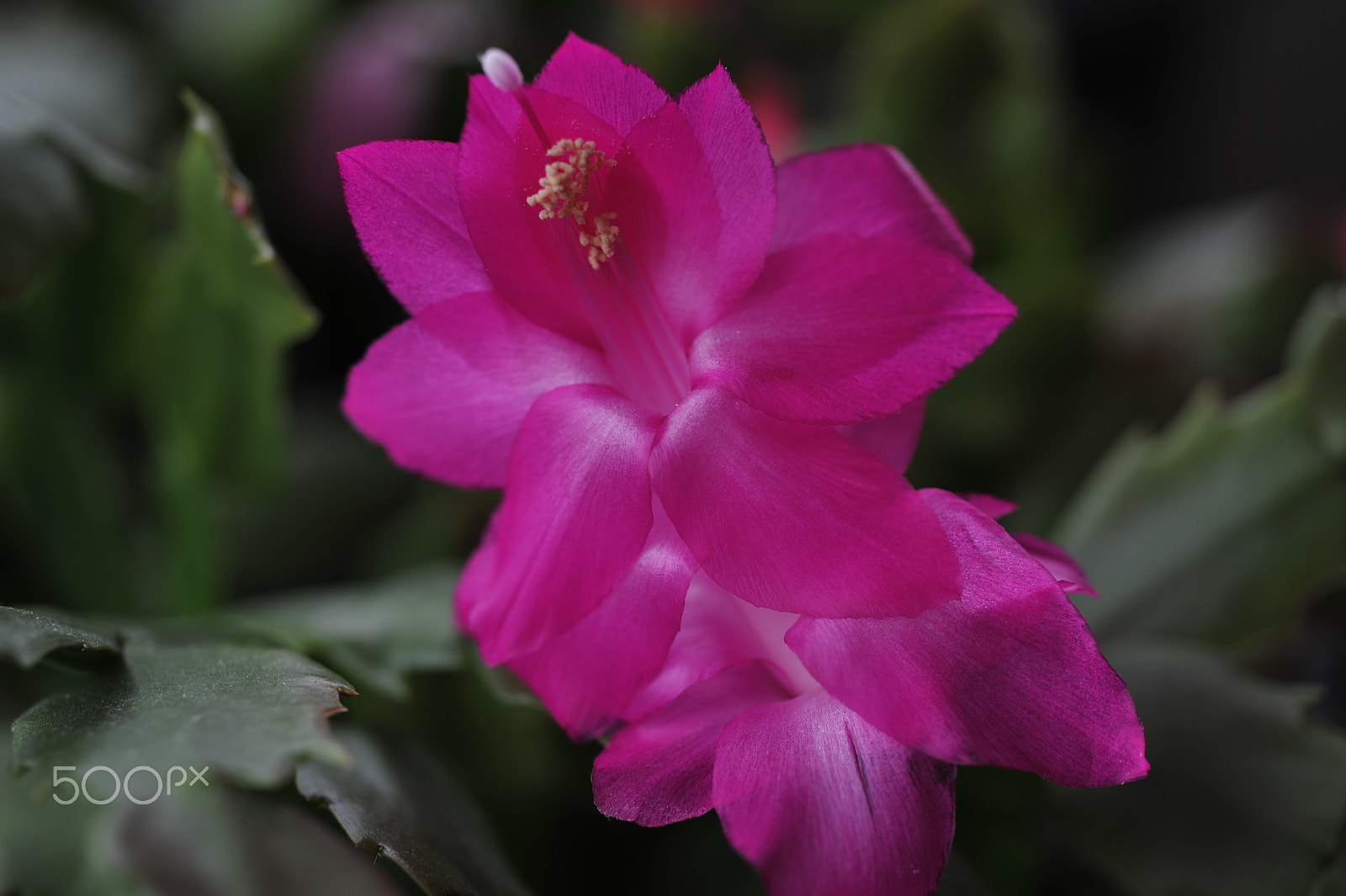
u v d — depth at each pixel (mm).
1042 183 463
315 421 498
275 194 518
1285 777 294
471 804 296
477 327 268
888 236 266
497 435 275
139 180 337
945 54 456
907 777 255
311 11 546
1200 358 494
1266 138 660
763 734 258
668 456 257
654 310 267
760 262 261
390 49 476
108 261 335
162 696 265
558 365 270
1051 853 317
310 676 268
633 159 261
